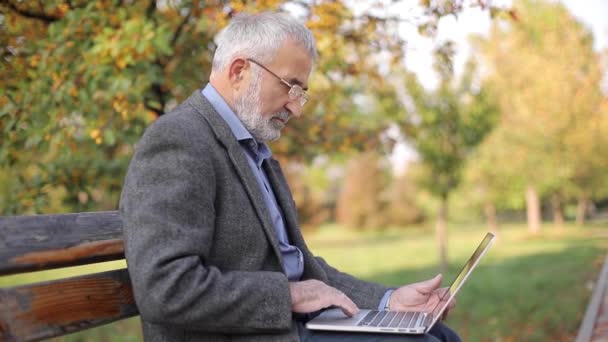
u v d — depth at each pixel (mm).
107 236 1749
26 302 1463
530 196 26469
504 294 7953
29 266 1466
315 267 2105
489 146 21859
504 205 26812
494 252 17156
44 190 3754
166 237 1584
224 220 1788
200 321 1617
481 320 6336
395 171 37625
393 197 37375
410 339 1798
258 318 1687
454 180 12305
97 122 3324
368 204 36969
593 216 44969
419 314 2062
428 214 36688
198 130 1796
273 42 1960
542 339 5316
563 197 30438
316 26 3572
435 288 2262
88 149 4047
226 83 1994
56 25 3156
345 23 3848
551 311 6457
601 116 22484
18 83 3193
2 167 3492
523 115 21672
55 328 1518
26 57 3297
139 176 1663
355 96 5586
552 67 21109
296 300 1815
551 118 21469
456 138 11047
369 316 2012
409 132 6594
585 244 18375
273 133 2039
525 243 20875
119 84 3113
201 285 1588
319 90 4730
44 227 1557
